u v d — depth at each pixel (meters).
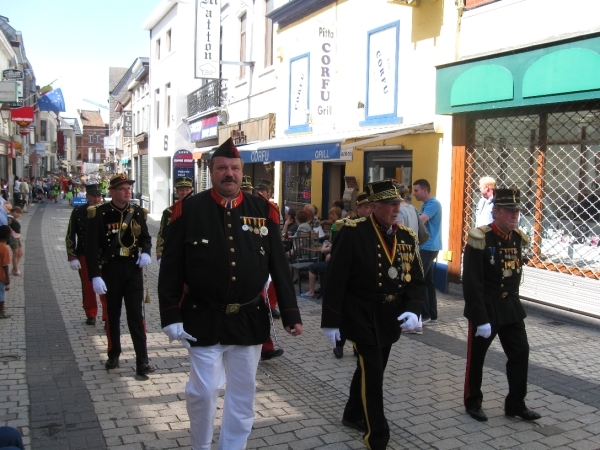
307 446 4.21
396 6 10.80
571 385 5.44
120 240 5.64
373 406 4.04
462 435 4.41
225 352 3.63
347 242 4.16
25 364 5.93
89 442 4.21
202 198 3.62
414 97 10.35
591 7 7.22
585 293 7.55
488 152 8.97
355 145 9.76
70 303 8.93
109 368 5.80
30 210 31.73
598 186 7.46
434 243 7.51
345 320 4.18
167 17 28.28
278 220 3.82
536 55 7.76
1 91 21.20
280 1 15.77
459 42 9.28
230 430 3.64
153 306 8.83
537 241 8.33
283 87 15.24
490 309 4.52
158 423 4.54
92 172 88.56
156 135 30.58
